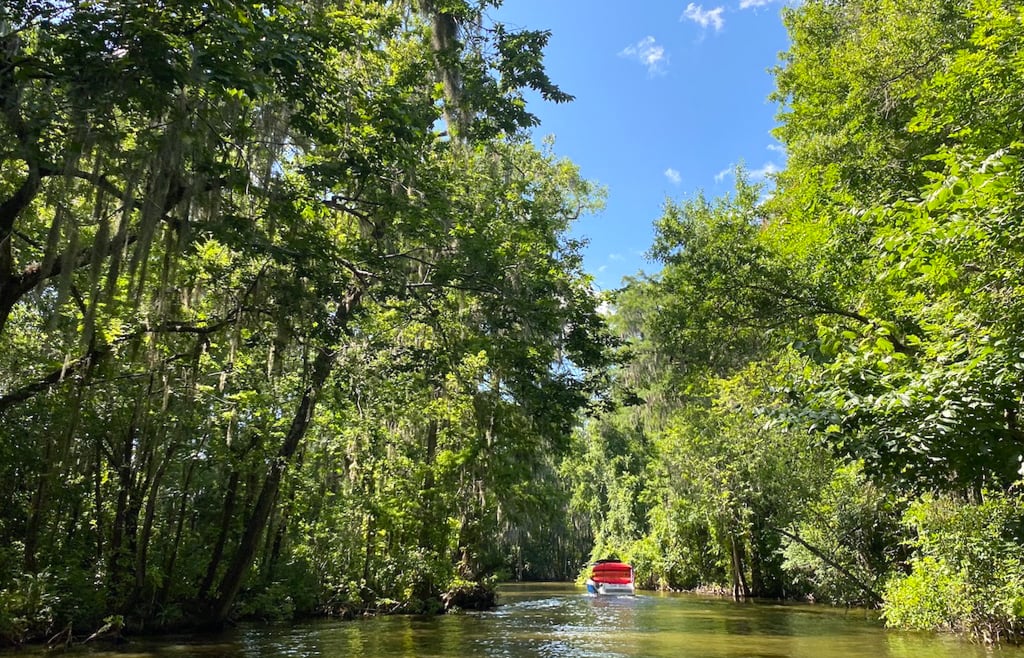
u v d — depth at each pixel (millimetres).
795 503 21719
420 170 11484
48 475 12422
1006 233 5363
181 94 7059
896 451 5488
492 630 16000
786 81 16000
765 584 29250
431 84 13781
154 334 10680
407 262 13398
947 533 13055
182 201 8211
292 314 10633
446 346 14039
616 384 16266
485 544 25547
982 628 12625
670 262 15617
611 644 13250
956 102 8281
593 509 44438
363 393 16016
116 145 7020
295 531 20297
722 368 19922
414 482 21219
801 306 13234
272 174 9984
